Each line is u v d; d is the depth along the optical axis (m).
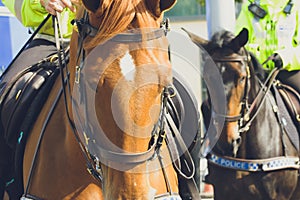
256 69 6.80
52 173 3.94
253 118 6.60
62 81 3.86
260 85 6.80
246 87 6.50
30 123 4.31
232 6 8.52
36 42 5.02
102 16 3.27
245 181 6.67
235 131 6.40
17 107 4.38
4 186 4.64
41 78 4.46
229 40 6.62
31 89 4.40
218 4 8.45
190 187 4.39
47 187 3.95
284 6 7.29
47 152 3.99
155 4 3.28
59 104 4.06
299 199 7.18
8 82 4.61
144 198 3.20
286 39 7.33
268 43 7.33
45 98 4.36
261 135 6.67
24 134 4.30
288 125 6.86
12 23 7.45
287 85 7.43
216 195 6.93
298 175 6.91
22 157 4.33
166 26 3.41
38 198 3.98
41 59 4.84
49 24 4.98
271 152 6.70
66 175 3.88
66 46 4.77
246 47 7.33
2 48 7.41
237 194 6.76
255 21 7.34
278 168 6.66
